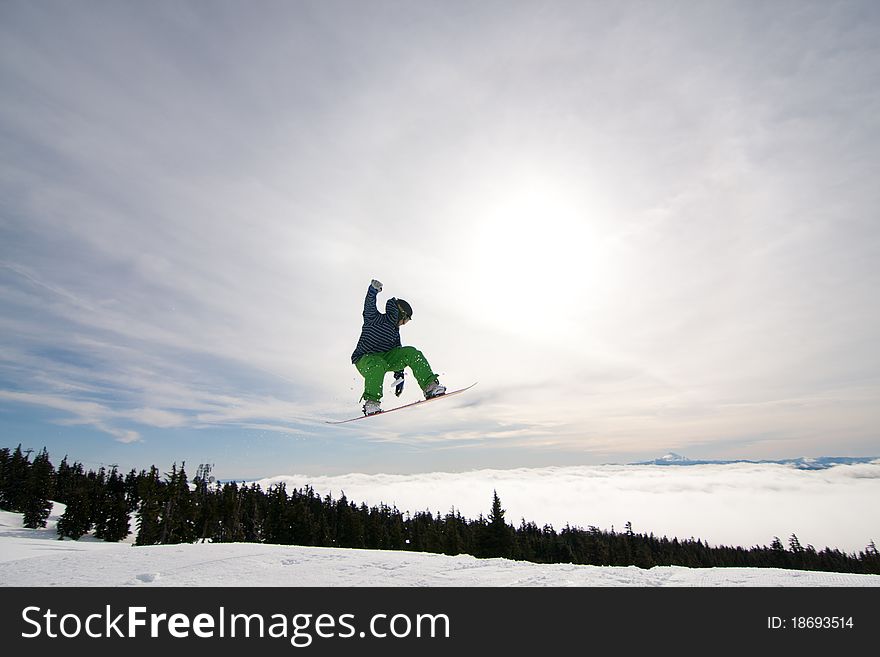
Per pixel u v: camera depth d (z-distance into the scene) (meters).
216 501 63.66
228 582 5.27
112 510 60.31
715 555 103.62
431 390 6.79
